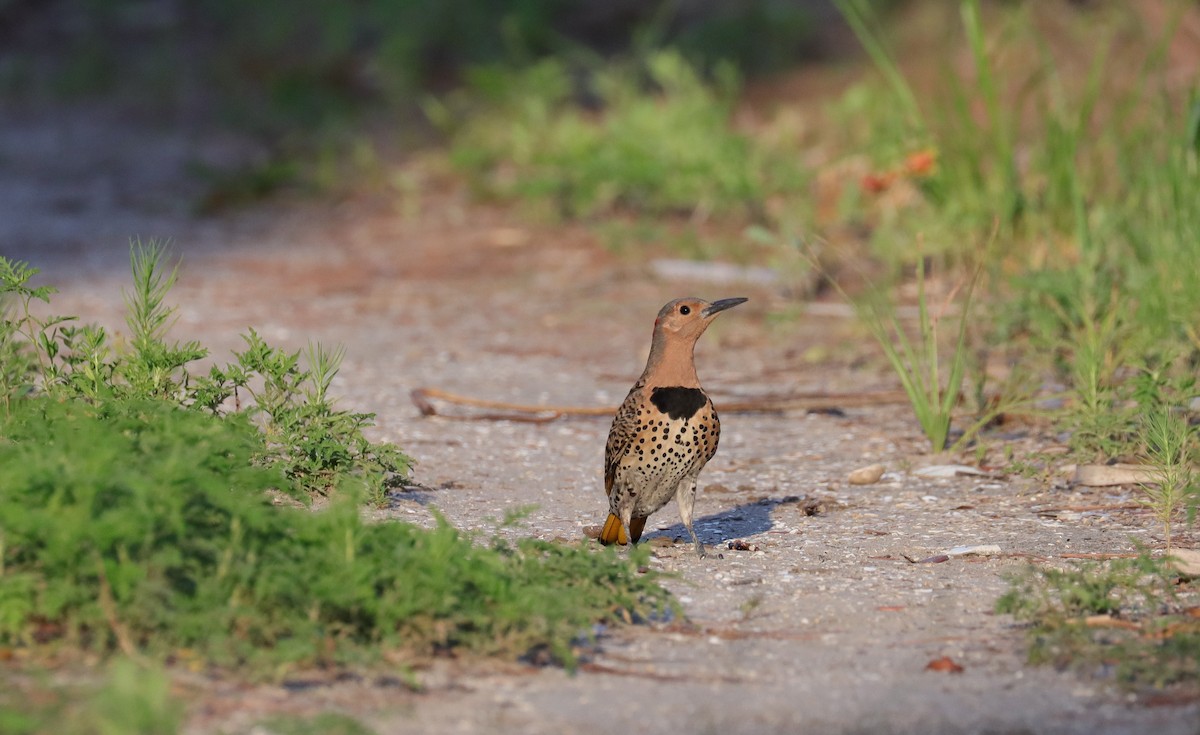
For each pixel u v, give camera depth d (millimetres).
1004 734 6465
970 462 11797
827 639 7734
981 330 15359
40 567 6957
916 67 25125
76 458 7324
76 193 25859
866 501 10828
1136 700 6820
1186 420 11328
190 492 7320
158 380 9852
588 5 33031
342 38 33125
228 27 36312
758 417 13578
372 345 16500
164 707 5918
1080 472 11070
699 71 28328
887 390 14141
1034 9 24031
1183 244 13938
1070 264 15258
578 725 6492
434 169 25859
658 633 7781
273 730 6125
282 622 6945
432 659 7129
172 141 29766
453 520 9992
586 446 12469
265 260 21203
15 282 10039
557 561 7887
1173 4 21062
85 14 37812
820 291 18000
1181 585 8453
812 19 30188
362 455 10320
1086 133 17969
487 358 15969
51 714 6004
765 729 6512
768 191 21766
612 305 18234
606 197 22422
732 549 9555
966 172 17672
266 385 10289
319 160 27141
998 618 8039
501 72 27234
